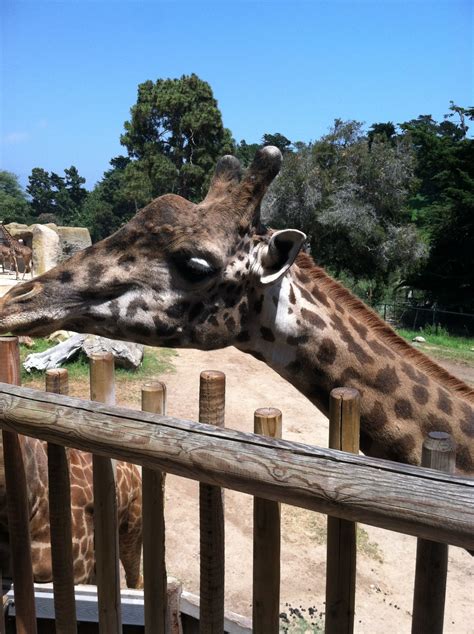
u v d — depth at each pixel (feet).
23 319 7.25
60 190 252.01
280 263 7.26
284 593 14.49
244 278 7.50
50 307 7.38
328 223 71.41
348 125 76.33
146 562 6.04
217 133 111.14
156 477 5.73
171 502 18.72
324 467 4.15
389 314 70.28
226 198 7.56
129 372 31.76
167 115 111.14
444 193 72.38
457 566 16.35
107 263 7.55
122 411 5.27
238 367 35.99
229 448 4.56
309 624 13.24
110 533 6.37
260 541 5.22
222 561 5.54
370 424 7.59
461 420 7.57
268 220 75.82
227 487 4.64
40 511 8.95
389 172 73.36
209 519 5.38
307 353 7.65
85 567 9.97
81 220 211.82
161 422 4.99
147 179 112.06
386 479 3.93
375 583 15.33
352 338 7.71
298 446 4.37
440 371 8.23
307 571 15.53
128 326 7.58
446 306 72.33
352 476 4.03
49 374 6.77
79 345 30.71
